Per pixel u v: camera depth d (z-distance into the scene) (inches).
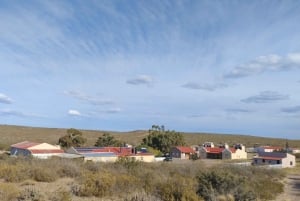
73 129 3363.7
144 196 626.5
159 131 3831.2
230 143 6382.9
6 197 562.3
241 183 804.6
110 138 3467.0
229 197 709.9
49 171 866.8
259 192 935.0
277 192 1106.1
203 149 3740.2
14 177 791.1
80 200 624.7
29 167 900.6
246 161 3184.1
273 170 1839.3
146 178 845.8
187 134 7716.5
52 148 2527.1
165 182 744.3
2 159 1337.4
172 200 641.6
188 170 1285.7
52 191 671.8
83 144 3371.1
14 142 4323.3
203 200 679.1
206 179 780.6
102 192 669.3
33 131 6387.8
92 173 910.4
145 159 2694.4
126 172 995.3
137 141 5954.7
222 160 3361.2
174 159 3169.3
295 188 1294.3
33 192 599.2
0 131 5954.7
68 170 930.1
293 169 2495.1
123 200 634.8
